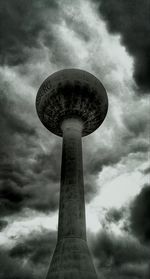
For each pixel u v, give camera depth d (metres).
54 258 16.95
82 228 18.09
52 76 25.75
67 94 24.52
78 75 25.08
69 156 21.33
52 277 15.84
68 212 18.47
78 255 16.44
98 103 25.62
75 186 19.59
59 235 18.05
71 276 15.47
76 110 24.67
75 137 23.06
